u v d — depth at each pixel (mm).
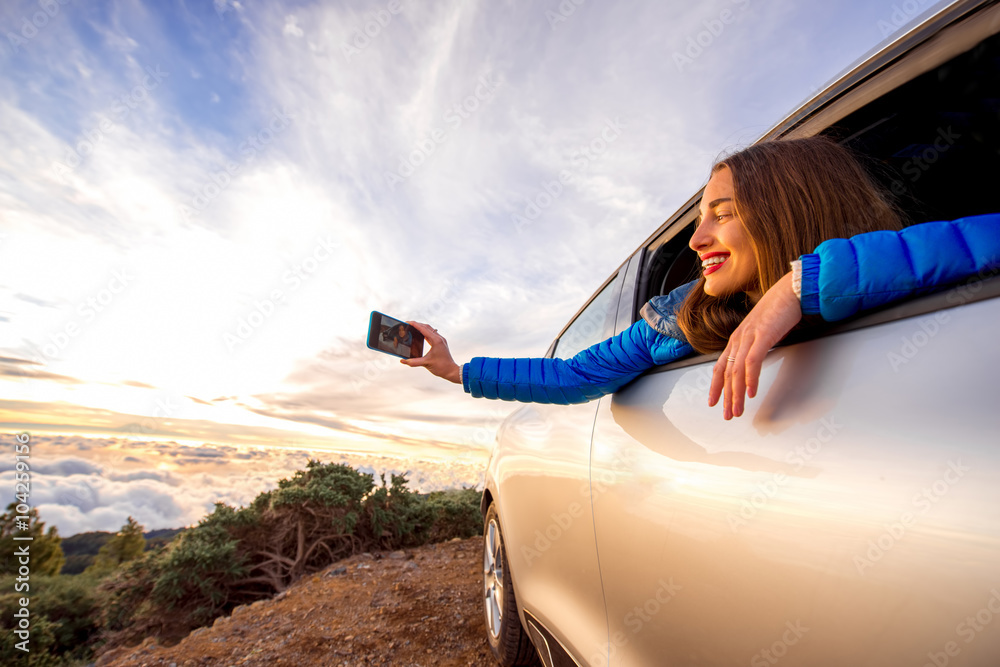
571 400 1293
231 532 6000
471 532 7266
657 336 1156
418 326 1352
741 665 674
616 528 1097
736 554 700
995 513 416
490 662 2416
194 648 2891
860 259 573
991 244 522
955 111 831
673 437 936
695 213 1261
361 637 2824
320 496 5996
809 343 695
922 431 493
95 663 4766
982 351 474
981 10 653
